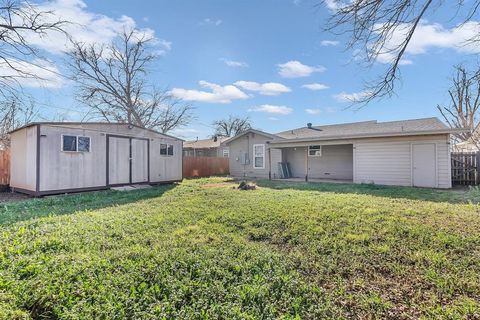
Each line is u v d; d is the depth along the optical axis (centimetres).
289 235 450
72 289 265
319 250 384
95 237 427
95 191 1024
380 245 394
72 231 454
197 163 1883
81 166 990
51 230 461
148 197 877
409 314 240
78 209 679
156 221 534
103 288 267
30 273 296
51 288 263
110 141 1093
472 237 413
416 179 1094
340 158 1512
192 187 1167
